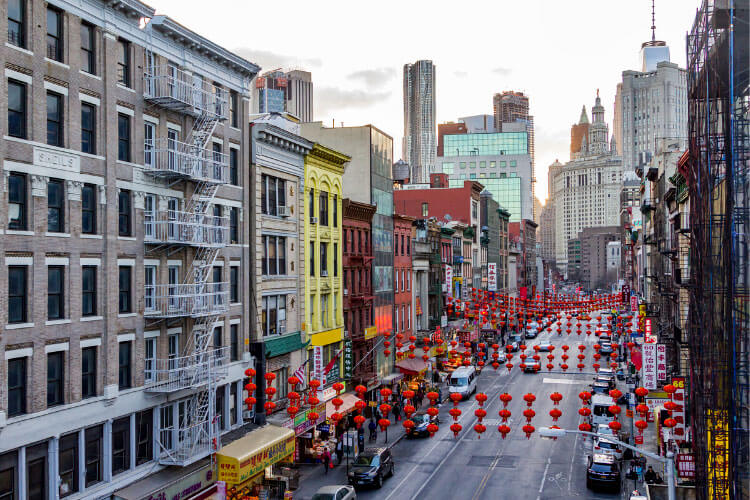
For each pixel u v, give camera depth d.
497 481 38.44
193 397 31.91
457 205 102.56
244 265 37.00
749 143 23.86
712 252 26.81
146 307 29.73
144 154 29.69
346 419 47.34
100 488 26.56
